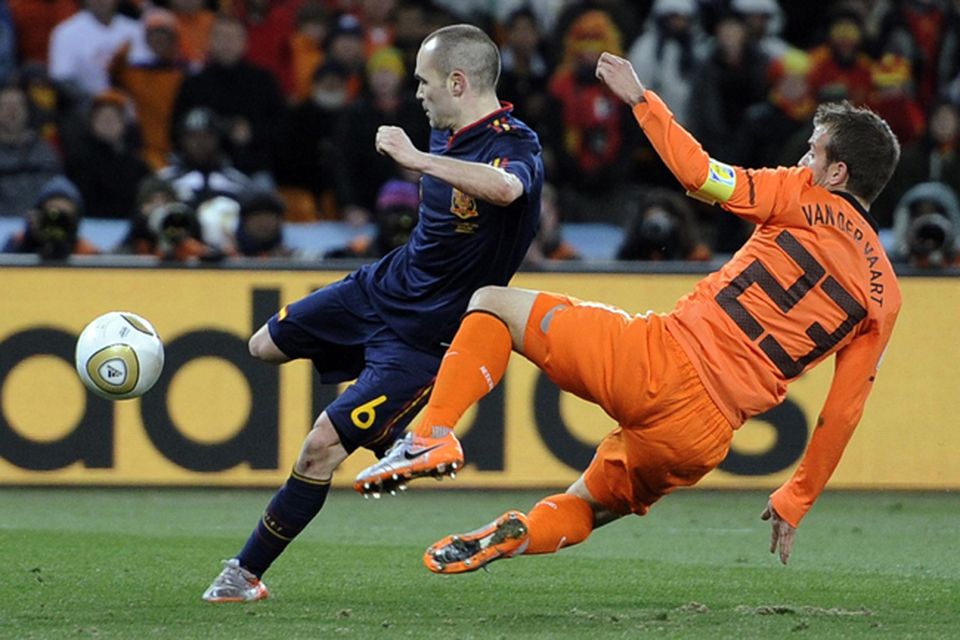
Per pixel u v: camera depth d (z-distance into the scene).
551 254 37.25
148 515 29.28
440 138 19.56
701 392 17.61
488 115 19.05
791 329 17.73
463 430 32.84
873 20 47.50
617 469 18.52
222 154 41.28
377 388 19.41
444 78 19.02
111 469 32.50
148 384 20.38
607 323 17.73
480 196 17.78
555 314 17.84
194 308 32.75
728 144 43.25
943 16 47.84
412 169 17.50
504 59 43.09
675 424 17.62
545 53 44.97
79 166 40.00
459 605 19.83
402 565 23.56
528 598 20.58
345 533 27.55
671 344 17.62
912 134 42.56
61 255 33.03
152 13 44.25
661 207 35.53
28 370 32.47
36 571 22.23
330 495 32.62
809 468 18.27
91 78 43.44
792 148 40.97
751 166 42.19
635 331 17.69
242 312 32.78
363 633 17.36
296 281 32.88
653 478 18.22
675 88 43.41
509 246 19.19
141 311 32.69
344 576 22.39
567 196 42.12
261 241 35.84
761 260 17.83
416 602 20.05
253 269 32.81
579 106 42.00
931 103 45.25
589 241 41.59
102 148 40.19
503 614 19.02
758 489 33.28
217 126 39.50
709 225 42.06
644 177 42.88
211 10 47.69
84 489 32.47
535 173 18.69
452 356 18.03
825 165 18.09
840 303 17.78
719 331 17.67
